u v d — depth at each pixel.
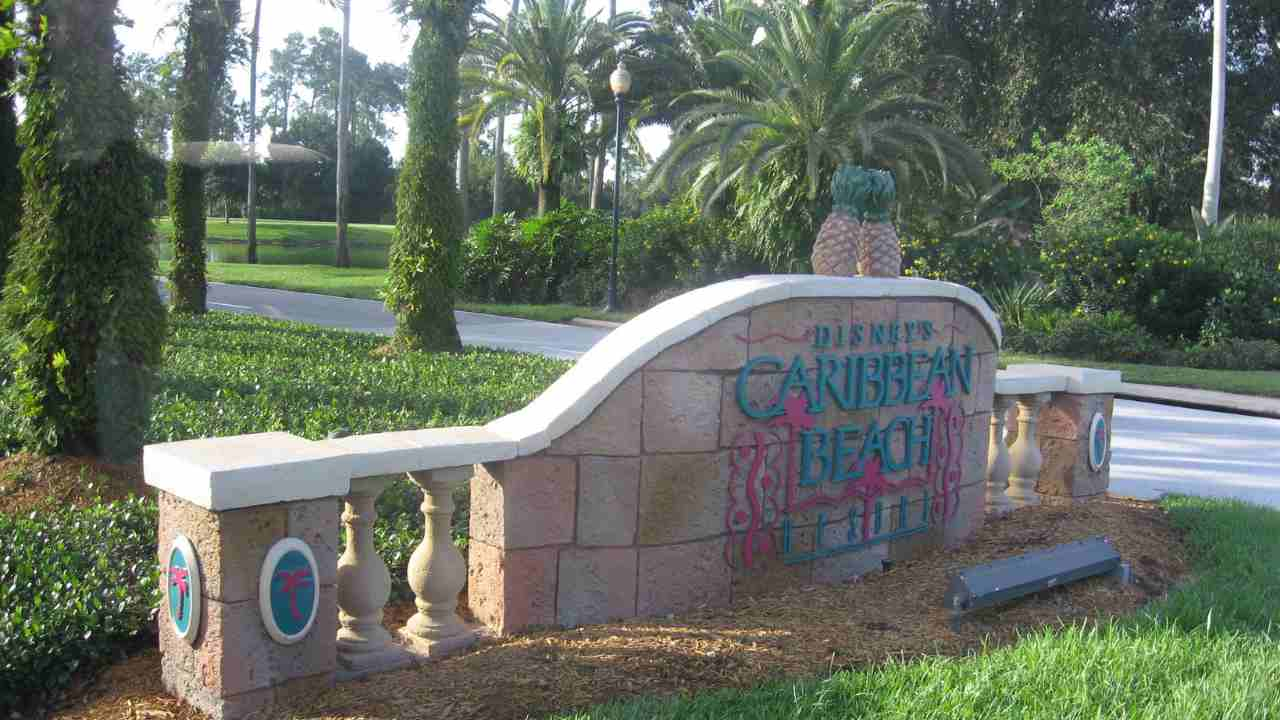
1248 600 4.79
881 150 21.23
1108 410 7.20
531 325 22.45
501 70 32.09
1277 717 3.39
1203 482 8.67
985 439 6.06
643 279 26.47
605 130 35.75
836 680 3.63
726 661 3.91
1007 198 29.75
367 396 8.92
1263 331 19.75
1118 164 23.94
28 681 3.70
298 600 3.40
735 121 21.02
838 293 4.94
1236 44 34.41
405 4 13.34
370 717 3.31
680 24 31.28
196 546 3.34
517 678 3.64
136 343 6.30
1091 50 32.69
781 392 4.77
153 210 6.50
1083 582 5.14
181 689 3.52
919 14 22.12
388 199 71.12
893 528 5.41
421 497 5.58
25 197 6.26
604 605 4.30
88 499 5.88
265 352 12.29
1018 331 19.72
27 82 6.09
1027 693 3.57
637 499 4.33
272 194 68.56
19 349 6.22
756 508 4.73
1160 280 20.59
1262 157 37.03
